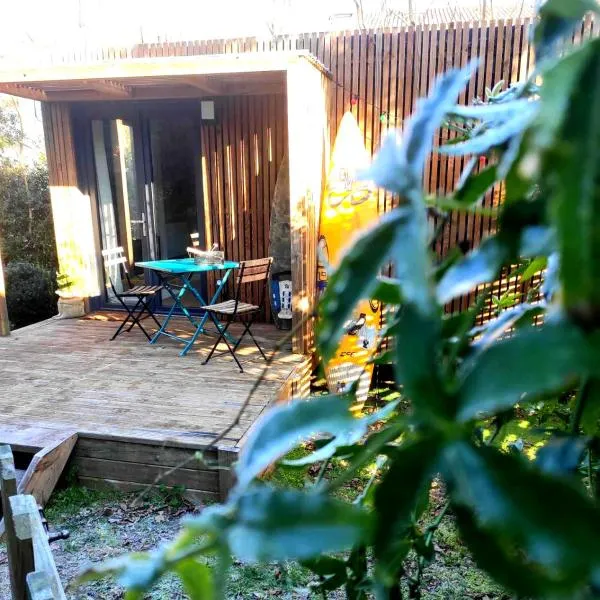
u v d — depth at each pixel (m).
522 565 0.33
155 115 5.51
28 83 4.61
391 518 0.36
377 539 0.36
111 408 3.37
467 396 0.36
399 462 0.37
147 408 3.37
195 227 5.64
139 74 3.95
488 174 0.50
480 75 4.21
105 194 5.84
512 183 0.42
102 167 5.78
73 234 5.64
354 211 4.19
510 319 0.58
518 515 0.30
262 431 0.49
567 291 0.31
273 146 5.19
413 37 4.36
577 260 0.30
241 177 5.34
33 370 4.09
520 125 0.45
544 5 0.45
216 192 5.44
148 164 5.64
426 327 0.38
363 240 0.41
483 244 0.45
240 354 4.43
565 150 0.30
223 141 5.32
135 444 2.95
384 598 0.66
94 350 4.59
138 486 2.98
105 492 3.00
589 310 0.32
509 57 4.13
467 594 2.12
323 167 4.51
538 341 0.34
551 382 0.32
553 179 0.33
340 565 0.75
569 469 0.53
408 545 0.71
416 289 0.35
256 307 4.21
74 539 2.58
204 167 5.39
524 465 0.33
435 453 0.36
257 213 5.37
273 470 2.92
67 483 3.04
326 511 0.36
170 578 2.33
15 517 1.60
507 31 4.12
